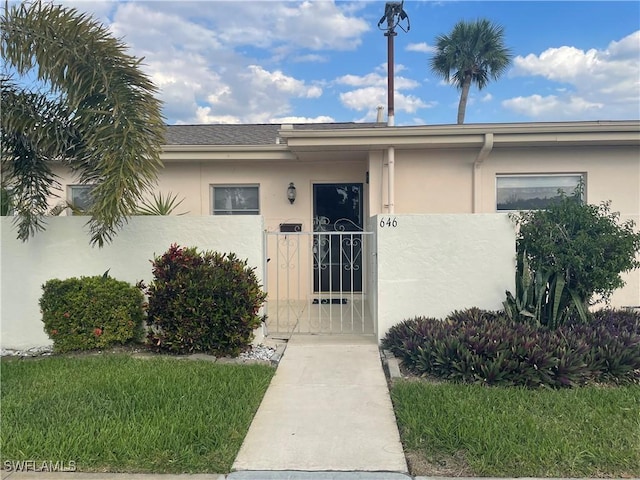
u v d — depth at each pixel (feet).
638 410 14.11
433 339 18.12
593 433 12.73
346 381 17.57
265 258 23.41
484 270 21.75
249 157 31.73
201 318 19.92
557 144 28.48
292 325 25.93
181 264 20.49
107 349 21.26
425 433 12.89
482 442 12.21
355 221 33.78
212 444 12.38
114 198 18.49
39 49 18.90
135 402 14.83
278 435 13.30
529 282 20.58
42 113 20.62
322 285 33.50
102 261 22.49
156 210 28.63
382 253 22.08
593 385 16.52
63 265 22.54
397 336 20.08
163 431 12.85
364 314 26.89
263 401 15.75
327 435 13.29
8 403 14.90
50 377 17.39
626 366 16.74
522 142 27.78
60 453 11.87
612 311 22.40
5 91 20.30
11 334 22.48
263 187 33.50
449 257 21.88
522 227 21.27
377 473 11.32
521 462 11.40
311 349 21.47
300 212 33.40
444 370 17.19
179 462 11.61
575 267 19.51
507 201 30.32
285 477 11.18
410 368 18.31
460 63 70.49
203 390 15.83
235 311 19.97
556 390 15.84
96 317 20.18
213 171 33.40
